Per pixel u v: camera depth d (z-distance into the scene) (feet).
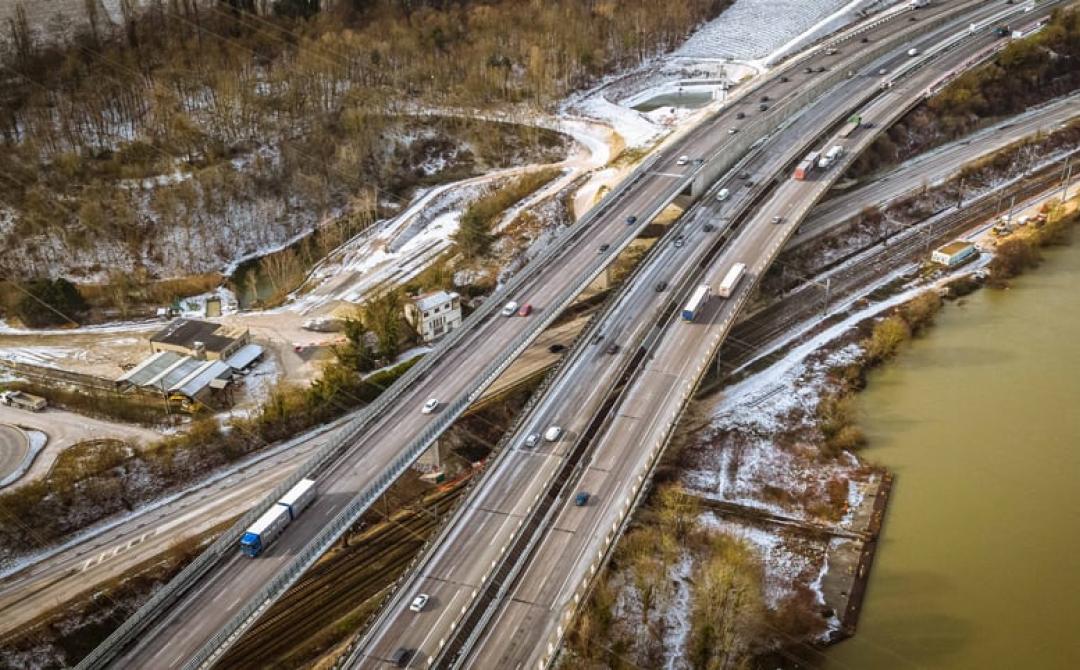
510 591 396.57
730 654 416.67
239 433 555.69
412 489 534.78
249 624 370.73
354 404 592.60
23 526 484.74
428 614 385.29
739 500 529.04
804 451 564.30
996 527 498.69
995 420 582.35
